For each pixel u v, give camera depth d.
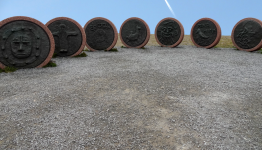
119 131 3.25
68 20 10.17
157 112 3.94
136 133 3.20
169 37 14.50
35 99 4.57
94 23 12.30
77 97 4.68
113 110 4.02
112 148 2.81
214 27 13.59
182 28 13.92
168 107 4.17
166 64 8.51
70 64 8.59
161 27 14.73
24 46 7.66
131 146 2.86
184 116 3.77
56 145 2.88
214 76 6.68
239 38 13.34
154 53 11.62
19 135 3.14
